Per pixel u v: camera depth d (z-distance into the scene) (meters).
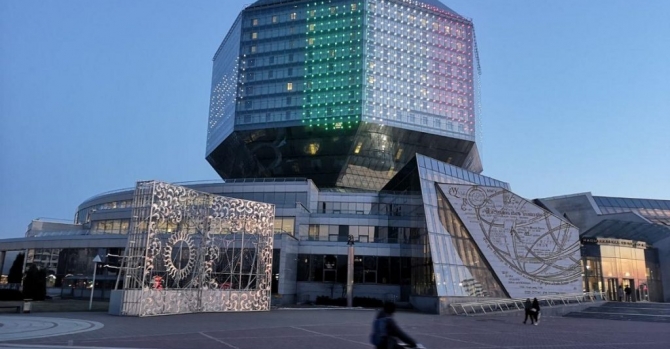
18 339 16.84
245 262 41.25
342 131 108.12
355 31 113.88
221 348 15.96
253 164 119.19
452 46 121.25
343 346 17.41
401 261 58.81
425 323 30.23
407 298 56.41
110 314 29.12
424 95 114.88
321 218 65.12
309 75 113.12
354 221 64.75
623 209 77.00
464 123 116.69
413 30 118.50
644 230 62.25
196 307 33.28
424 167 50.91
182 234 32.44
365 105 108.38
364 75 110.44
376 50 113.44
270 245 39.41
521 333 24.62
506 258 47.62
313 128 109.12
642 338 23.12
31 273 44.97
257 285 38.31
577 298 46.41
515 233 48.66
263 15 120.25
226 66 127.44
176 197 31.98
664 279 61.72
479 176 58.16
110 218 70.62
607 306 43.69
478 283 46.09
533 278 47.41
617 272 59.19
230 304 35.84
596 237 60.62
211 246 35.16
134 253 29.88
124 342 16.67
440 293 42.84
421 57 117.19
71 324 22.50
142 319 26.73
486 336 22.70
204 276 34.31
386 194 69.19
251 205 38.28
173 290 31.53
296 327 24.39
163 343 16.72
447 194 49.41
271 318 30.25
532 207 49.84
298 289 58.62
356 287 58.50
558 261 48.38
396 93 112.44
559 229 49.44
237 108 114.56
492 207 49.28
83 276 61.22
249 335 20.12
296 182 71.06
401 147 113.00
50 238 64.31
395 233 62.19
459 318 36.59
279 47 116.88
